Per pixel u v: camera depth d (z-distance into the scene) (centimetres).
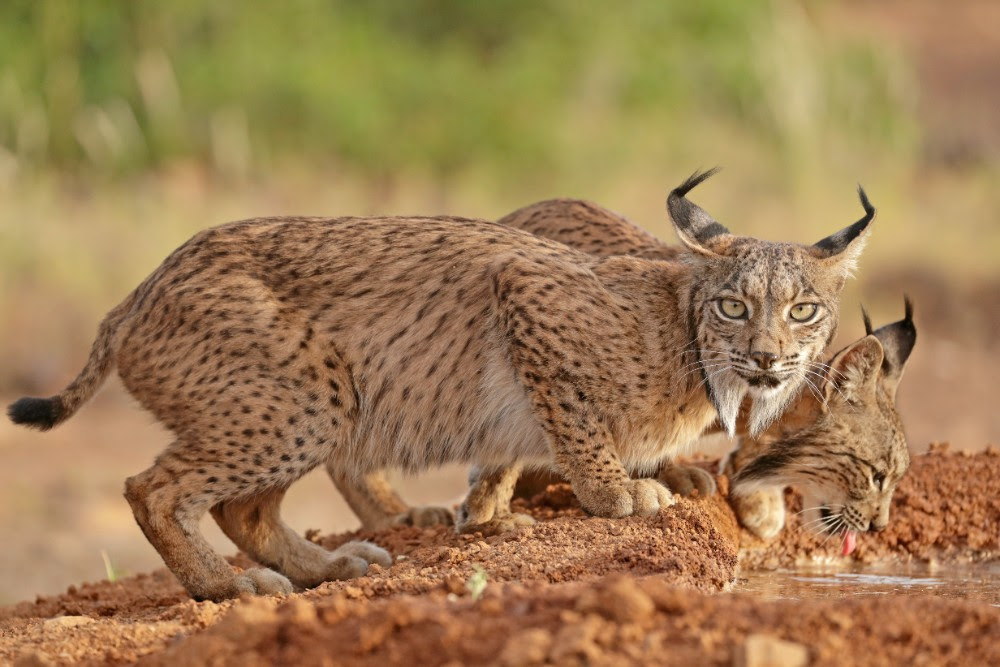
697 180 1962
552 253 1944
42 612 1922
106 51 5341
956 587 1897
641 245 2248
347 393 1823
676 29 6112
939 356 4669
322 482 3681
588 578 1588
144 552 3056
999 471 2272
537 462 1938
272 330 1780
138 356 1794
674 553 1684
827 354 2159
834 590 1853
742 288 1838
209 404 1761
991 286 5016
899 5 9094
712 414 1939
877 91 6253
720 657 1153
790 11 6550
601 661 1150
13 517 3253
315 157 5403
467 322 1864
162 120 5247
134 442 3938
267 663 1241
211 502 1777
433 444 1886
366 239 1877
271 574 1797
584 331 1844
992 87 7619
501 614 1277
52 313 4394
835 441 2006
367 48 5788
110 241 4684
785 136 5722
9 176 4872
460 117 5591
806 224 5200
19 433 3975
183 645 1283
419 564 1764
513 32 6134
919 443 3806
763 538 2094
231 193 5112
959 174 6228
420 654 1215
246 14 5666
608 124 5678
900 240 5272
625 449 1925
